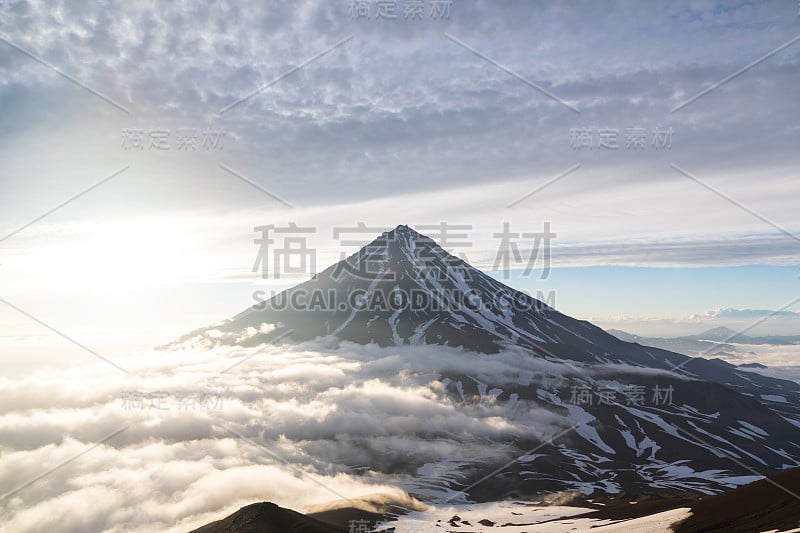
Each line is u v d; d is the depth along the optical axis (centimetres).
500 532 13325
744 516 8750
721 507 9631
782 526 7588
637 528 10019
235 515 11362
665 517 10325
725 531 8425
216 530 11094
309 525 11131
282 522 11050
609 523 12288
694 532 8938
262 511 11219
